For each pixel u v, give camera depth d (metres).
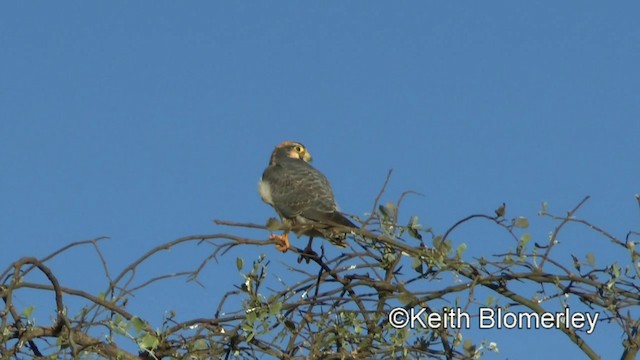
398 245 11.17
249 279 10.27
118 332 9.73
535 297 11.04
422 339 10.57
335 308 10.72
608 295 10.78
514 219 10.86
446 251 10.86
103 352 10.02
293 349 10.40
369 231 11.36
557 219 10.88
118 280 10.18
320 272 11.18
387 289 11.13
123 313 10.13
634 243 10.64
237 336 10.18
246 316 9.95
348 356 10.30
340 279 11.39
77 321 9.96
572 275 10.86
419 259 10.98
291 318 10.70
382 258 11.49
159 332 9.98
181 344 10.19
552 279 10.90
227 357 10.30
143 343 9.73
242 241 10.73
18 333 10.05
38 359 9.55
